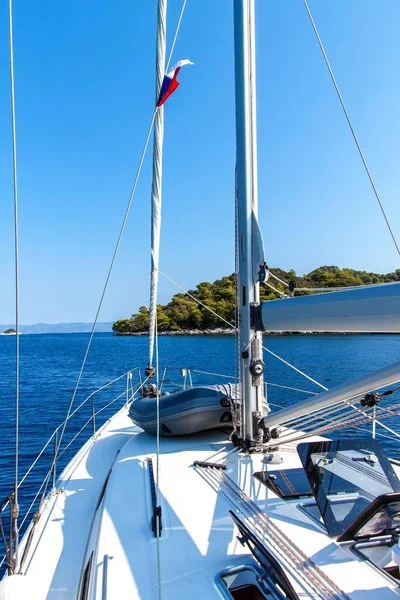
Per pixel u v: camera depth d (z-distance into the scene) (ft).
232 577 6.21
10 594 6.51
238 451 10.86
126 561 6.52
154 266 11.28
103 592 5.80
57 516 9.53
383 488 7.48
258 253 10.30
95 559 6.72
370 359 82.94
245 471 9.64
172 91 10.46
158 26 10.97
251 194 10.64
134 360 124.88
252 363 10.53
